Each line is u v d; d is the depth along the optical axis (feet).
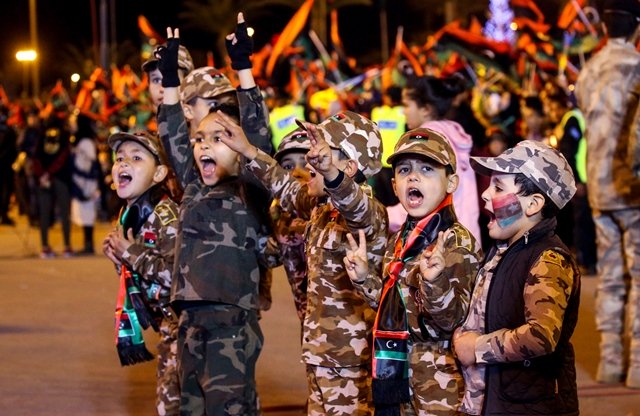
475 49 66.85
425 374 15.84
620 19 26.02
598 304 26.76
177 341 18.92
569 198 14.79
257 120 19.35
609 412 23.56
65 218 57.26
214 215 18.72
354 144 17.84
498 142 43.50
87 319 36.68
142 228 20.18
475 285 15.05
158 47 20.72
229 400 18.28
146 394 25.95
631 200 25.43
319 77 77.41
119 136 20.43
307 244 18.28
